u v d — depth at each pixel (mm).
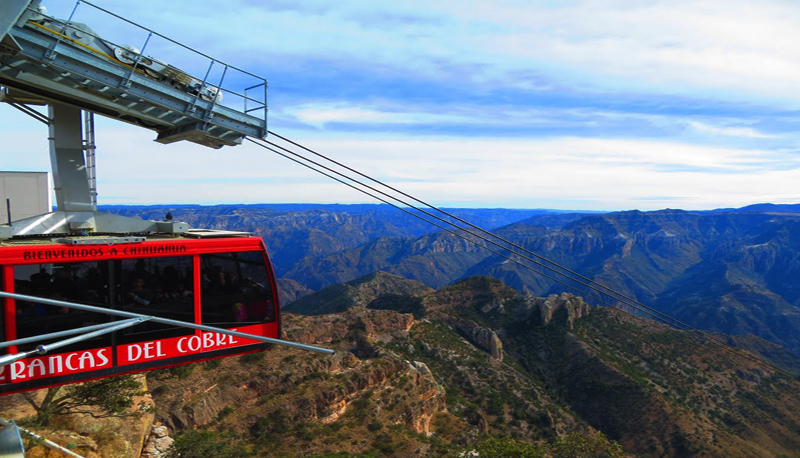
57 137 18953
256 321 18891
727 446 147375
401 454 86438
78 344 15312
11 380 14352
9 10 14914
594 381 193500
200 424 78750
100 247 15734
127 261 16250
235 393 88188
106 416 29578
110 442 27609
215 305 17984
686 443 148500
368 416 97125
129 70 18328
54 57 16625
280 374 96375
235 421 83625
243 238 18781
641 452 152625
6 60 16406
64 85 17594
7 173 42031
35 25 16188
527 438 143000
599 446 59812
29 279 14656
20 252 14461
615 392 183250
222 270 18188
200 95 20484
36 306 14750
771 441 161375
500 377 177375
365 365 112625
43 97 18422
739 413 179250
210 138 21969
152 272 16750
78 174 19344
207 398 83250
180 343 17156
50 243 15383
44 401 26406
